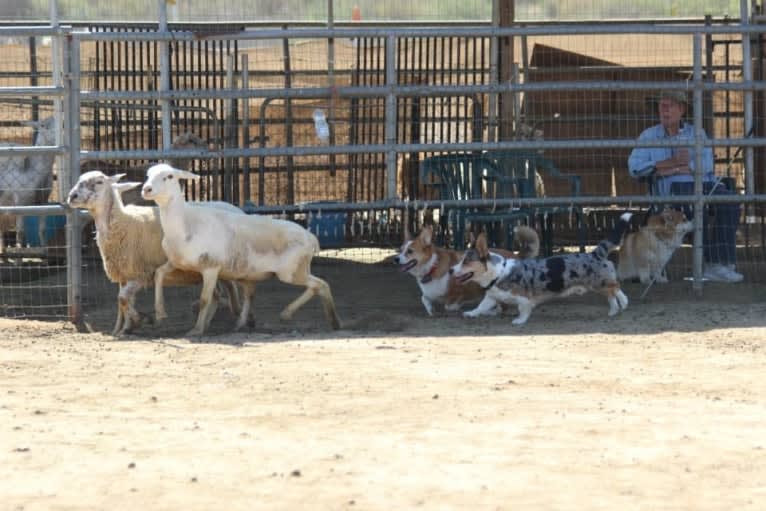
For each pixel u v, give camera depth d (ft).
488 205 54.85
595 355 42.47
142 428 31.63
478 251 50.49
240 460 28.48
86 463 28.32
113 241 47.47
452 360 41.42
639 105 77.77
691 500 25.53
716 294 56.80
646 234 58.70
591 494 25.88
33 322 50.47
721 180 58.59
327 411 33.42
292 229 49.21
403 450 29.30
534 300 50.39
